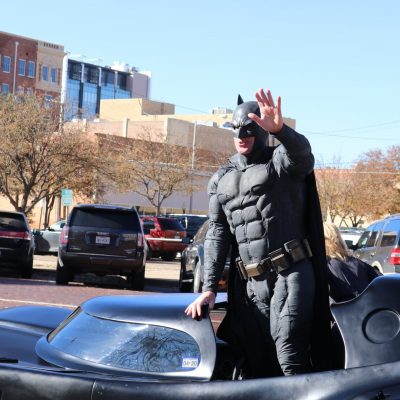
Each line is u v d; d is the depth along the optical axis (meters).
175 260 33.91
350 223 75.25
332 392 3.27
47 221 46.09
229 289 4.66
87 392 3.88
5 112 41.06
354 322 3.68
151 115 113.69
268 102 4.07
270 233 4.34
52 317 5.80
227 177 4.49
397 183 66.12
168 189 58.81
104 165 43.78
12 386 4.09
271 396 3.41
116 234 17.59
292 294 4.29
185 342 4.18
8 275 20.38
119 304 4.56
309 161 4.21
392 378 3.22
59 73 100.69
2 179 41.06
